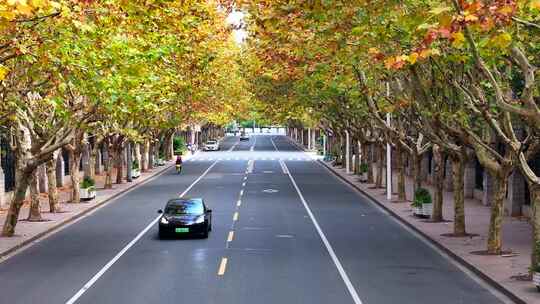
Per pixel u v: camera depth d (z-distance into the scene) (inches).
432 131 1054.4
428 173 2265.0
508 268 824.3
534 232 745.6
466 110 964.0
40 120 1131.3
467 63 751.1
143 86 1098.1
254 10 910.4
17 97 869.2
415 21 613.9
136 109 1057.5
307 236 1130.0
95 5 763.4
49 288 740.0
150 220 1358.3
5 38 697.6
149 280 776.3
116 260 914.1
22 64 837.2
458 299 689.0
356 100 1483.8
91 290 726.5
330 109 1894.7
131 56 855.1
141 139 1977.1
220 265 868.0
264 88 1916.8
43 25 702.5
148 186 2129.7
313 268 850.1
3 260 928.9
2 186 1644.9
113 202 1707.7
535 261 733.3
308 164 3137.3
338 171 2655.0
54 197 1454.2
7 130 1326.3
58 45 711.7
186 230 1093.8
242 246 1023.6
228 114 3506.4
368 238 1115.9
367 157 2212.1
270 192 1902.1
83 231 1213.1
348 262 895.1
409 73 970.7
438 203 1286.9
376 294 707.4
